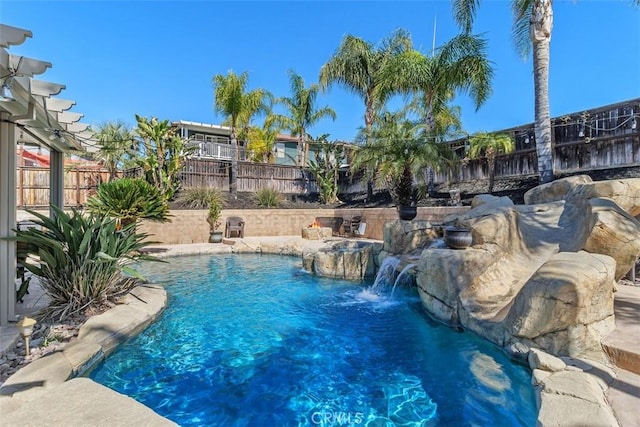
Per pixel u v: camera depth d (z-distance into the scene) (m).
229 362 3.94
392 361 3.96
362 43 15.61
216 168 17.09
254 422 2.87
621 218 4.45
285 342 4.51
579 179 6.96
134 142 15.44
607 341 3.29
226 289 7.17
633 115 8.57
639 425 2.30
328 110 19.67
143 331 4.74
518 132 11.33
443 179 14.02
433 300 5.42
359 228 13.88
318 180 18.38
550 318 3.43
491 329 4.19
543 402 2.56
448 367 3.77
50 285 4.57
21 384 2.76
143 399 3.19
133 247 5.59
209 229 13.60
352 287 7.45
